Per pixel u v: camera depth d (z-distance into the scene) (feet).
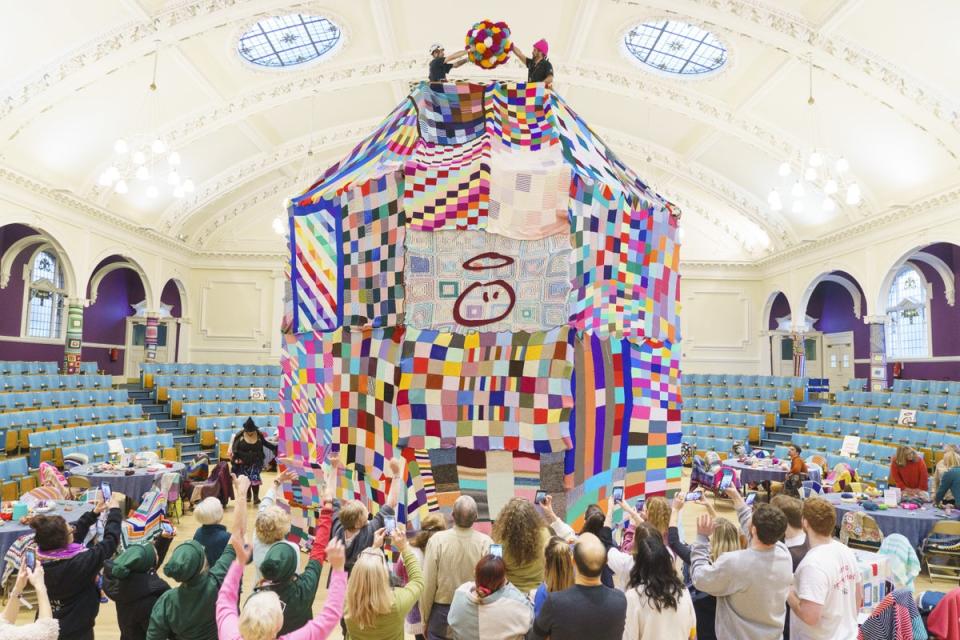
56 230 42.24
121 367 64.13
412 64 43.06
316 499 14.71
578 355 13.12
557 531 11.01
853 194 34.30
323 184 15.65
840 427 41.37
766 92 40.42
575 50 40.83
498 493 13.03
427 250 13.65
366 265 14.03
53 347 52.80
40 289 51.39
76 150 40.09
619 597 7.79
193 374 53.57
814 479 28.58
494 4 37.73
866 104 37.29
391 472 12.33
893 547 14.47
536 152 14.44
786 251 56.08
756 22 33.22
